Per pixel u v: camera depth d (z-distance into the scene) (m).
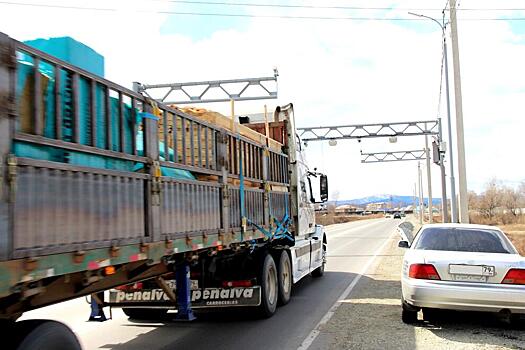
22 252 3.29
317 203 14.16
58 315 9.73
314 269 13.70
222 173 6.87
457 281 7.34
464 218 18.20
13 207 3.24
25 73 3.54
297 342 7.16
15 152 3.36
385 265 17.52
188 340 7.47
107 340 7.57
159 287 7.04
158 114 5.29
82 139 4.11
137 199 4.71
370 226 67.81
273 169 9.59
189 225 5.75
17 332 3.58
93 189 4.07
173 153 5.61
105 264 4.14
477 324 8.07
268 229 8.88
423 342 6.99
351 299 10.69
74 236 3.80
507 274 7.18
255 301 8.32
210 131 6.61
